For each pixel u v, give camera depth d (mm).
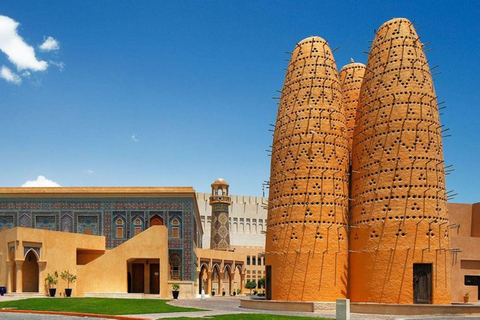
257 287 92438
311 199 39594
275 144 42750
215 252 70812
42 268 47406
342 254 39188
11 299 40875
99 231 59250
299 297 38281
